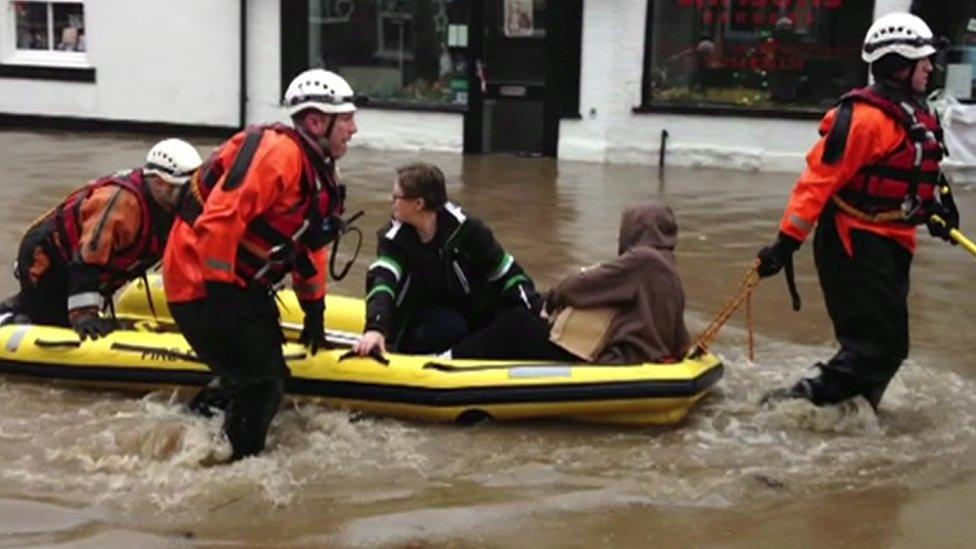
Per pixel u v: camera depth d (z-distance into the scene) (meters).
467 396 5.10
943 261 8.47
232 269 4.36
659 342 5.30
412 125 13.51
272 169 4.30
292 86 4.45
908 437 5.09
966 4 11.90
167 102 14.39
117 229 5.34
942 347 6.41
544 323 5.40
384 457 4.77
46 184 10.73
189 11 14.11
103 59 14.51
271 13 13.78
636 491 4.46
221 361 4.51
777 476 4.63
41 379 5.55
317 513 4.22
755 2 12.45
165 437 4.86
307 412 5.23
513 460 4.76
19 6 14.80
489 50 13.21
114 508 4.21
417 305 5.52
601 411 5.09
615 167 12.66
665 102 12.81
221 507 4.25
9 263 7.74
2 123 14.90
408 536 4.06
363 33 13.60
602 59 12.83
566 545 4.01
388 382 5.16
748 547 4.02
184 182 5.28
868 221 5.10
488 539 4.05
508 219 9.67
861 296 5.13
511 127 13.32
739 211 10.22
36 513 4.14
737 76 12.63
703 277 7.91
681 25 12.66
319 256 4.82
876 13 12.08
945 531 4.16
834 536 4.11
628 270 5.30
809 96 12.45
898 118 4.98
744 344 6.46
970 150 11.82
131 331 5.74
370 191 10.85
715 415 5.34
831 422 5.20
